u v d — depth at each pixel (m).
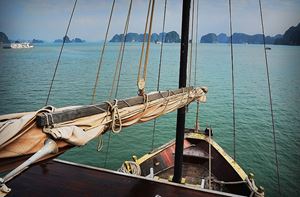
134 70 67.62
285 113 27.11
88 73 61.44
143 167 8.14
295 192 10.85
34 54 148.12
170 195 3.59
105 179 4.02
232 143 17.58
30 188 3.73
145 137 17.84
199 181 8.27
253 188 6.51
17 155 1.63
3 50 182.50
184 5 5.13
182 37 5.20
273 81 56.62
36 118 1.77
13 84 44.78
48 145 1.73
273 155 15.26
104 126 2.53
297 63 110.12
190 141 10.52
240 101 33.62
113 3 3.98
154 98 3.57
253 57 151.75
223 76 64.25
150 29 3.52
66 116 2.01
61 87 40.75
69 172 4.23
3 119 1.72
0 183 1.41
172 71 70.31
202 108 29.16
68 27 4.33
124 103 2.87
